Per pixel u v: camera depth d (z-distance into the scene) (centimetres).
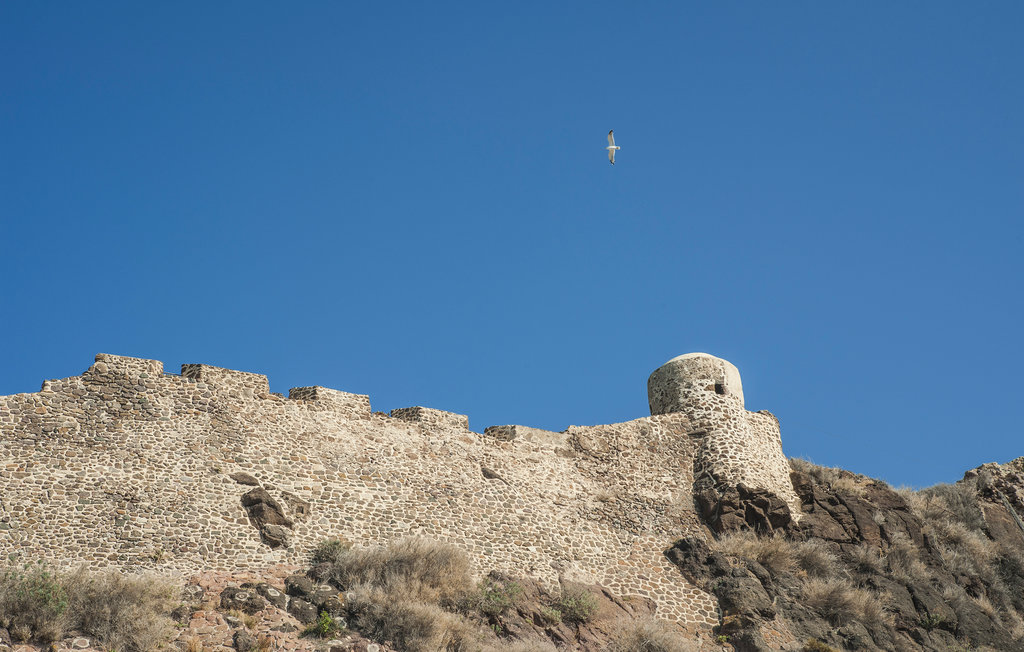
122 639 2825
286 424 3666
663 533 4062
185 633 2941
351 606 3183
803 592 3838
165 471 3372
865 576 4047
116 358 3503
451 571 3469
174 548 3244
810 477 4400
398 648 3088
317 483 3600
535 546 3816
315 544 3459
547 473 4044
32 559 3056
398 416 3956
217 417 3556
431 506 3744
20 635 2728
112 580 2989
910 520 4388
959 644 3925
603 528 3988
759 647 3544
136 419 3425
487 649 3203
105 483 3269
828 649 3591
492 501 3866
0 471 3158
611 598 3734
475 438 3997
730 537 4034
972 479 4966
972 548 4456
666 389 4525
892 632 3825
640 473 4203
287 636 3025
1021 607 4331
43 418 3291
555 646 3384
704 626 3697
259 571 3306
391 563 3400
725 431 4338
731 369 4541
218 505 3388
